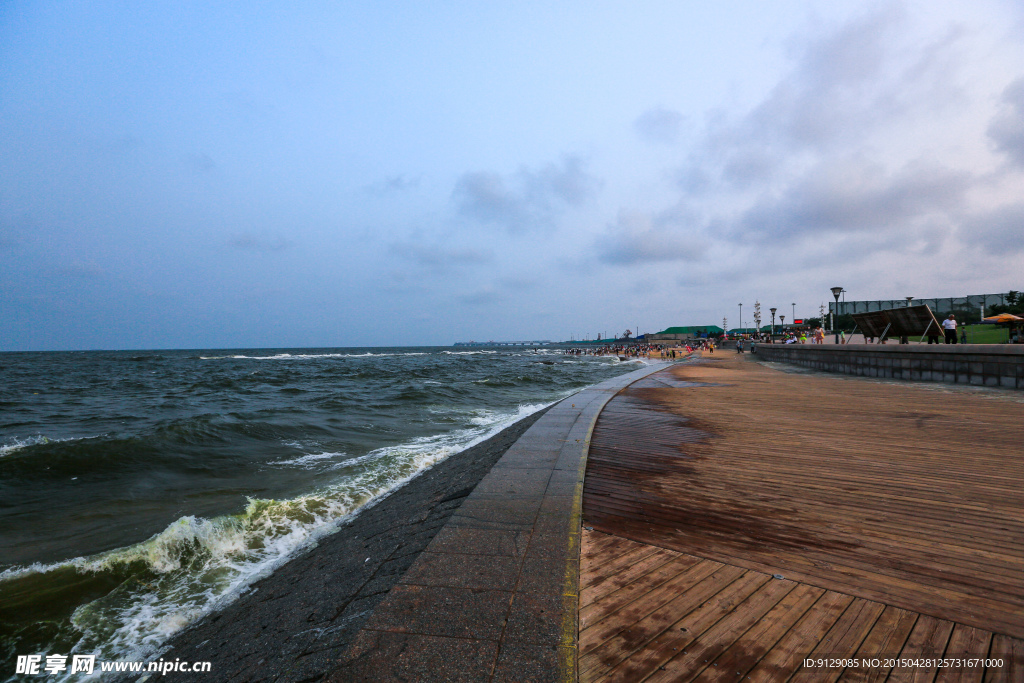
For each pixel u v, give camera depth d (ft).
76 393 77.71
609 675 5.72
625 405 30.45
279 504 19.07
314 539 16.03
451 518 10.78
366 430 37.40
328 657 6.40
